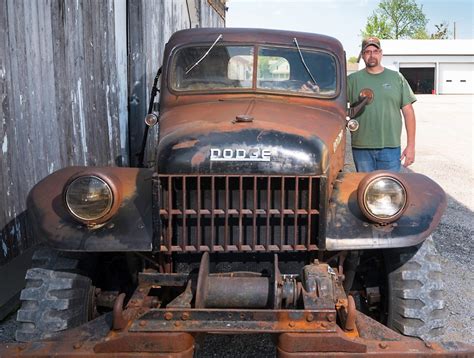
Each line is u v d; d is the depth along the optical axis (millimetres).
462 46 43625
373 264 3660
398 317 3238
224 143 2977
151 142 7168
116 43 6688
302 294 2793
